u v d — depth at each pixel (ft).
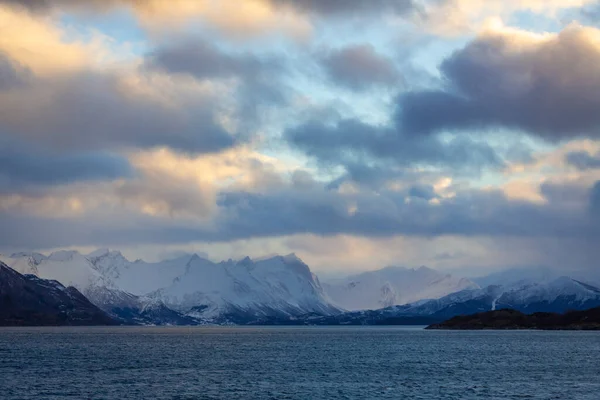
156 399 368.68
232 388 415.44
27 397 374.84
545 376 484.33
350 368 553.23
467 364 591.78
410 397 380.37
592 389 410.93
